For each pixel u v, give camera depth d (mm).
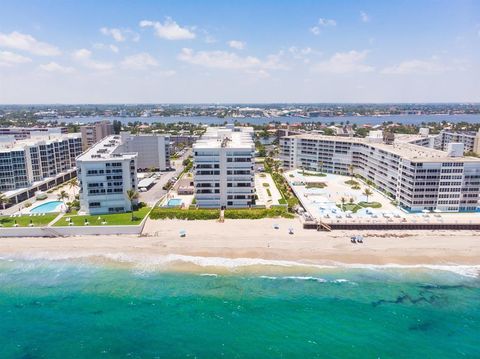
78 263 109688
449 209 146125
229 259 111062
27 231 127062
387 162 174000
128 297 93000
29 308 89312
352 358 72812
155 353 74562
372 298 92188
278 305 89312
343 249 116438
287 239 123500
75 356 73938
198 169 149125
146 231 131250
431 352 74500
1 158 164750
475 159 146000
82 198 145875
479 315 85938
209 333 80062
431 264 108375
